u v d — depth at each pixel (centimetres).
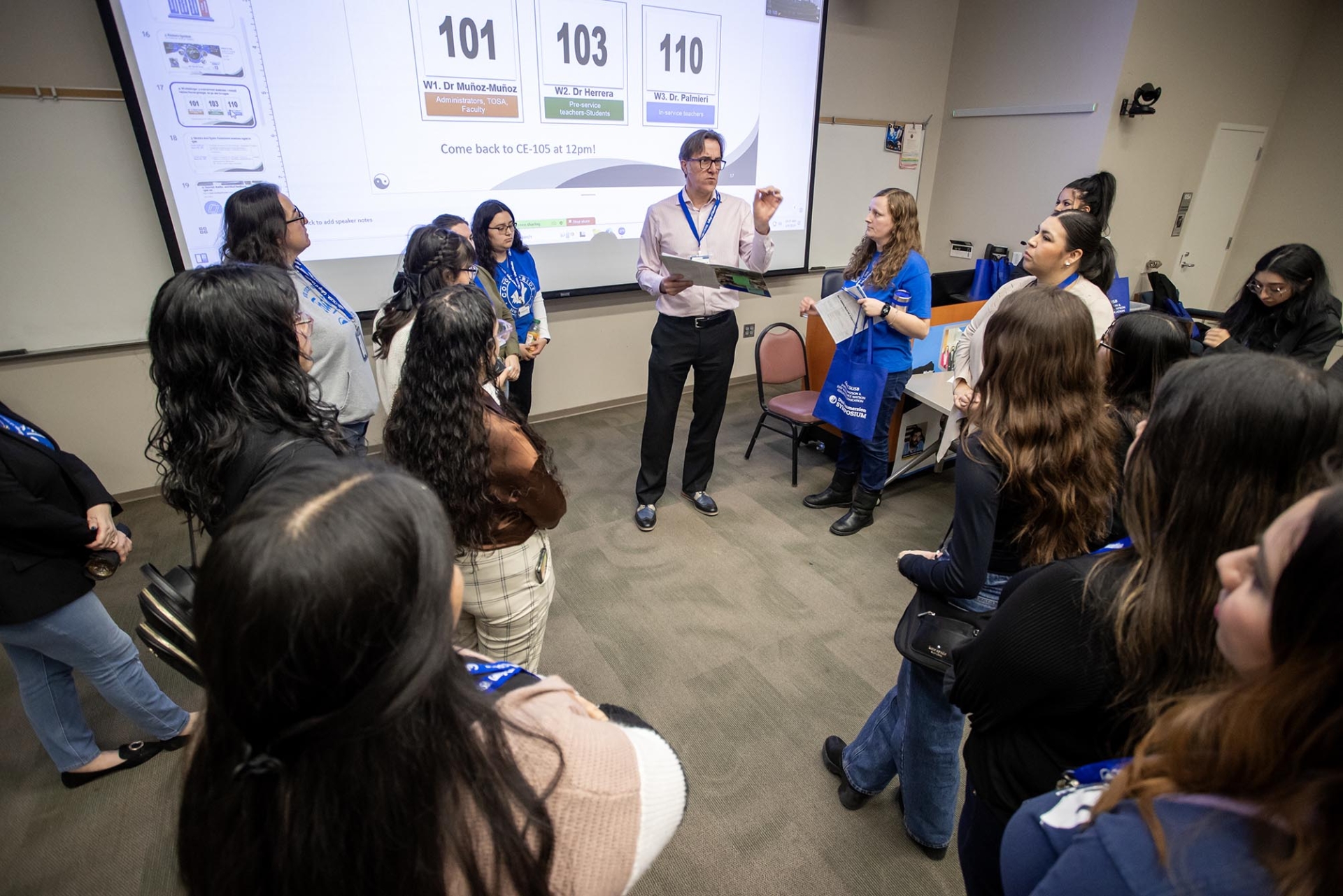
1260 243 521
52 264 260
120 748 168
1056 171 434
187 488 101
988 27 450
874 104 452
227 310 94
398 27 288
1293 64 478
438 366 115
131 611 230
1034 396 102
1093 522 105
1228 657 44
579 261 371
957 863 146
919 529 285
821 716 186
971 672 78
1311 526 36
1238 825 37
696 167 252
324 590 37
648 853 49
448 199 322
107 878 143
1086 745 70
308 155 286
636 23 339
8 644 139
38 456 126
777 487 321
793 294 469
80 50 243
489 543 128
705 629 222
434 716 41
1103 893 41
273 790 39
